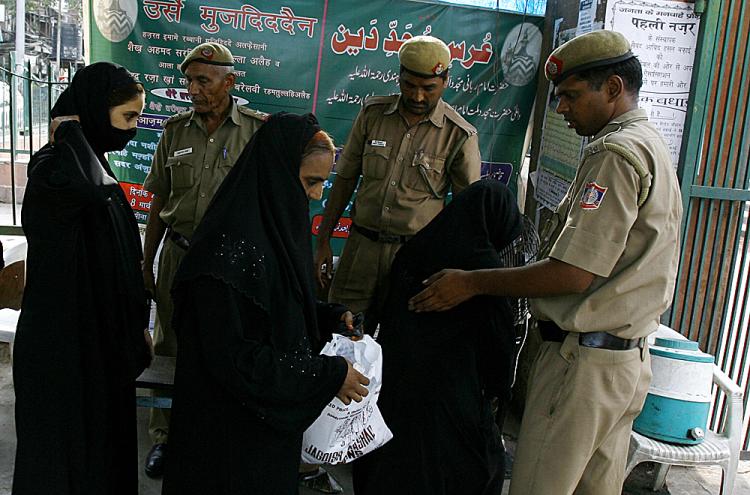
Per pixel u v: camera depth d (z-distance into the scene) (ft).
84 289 5.63
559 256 5.74
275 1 11.83
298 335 5.25
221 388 5.05
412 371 6.58
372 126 9.45
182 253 8.86
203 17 11.82
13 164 13.88
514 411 11.73
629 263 5.90
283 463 5.32
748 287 10.36
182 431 5.19
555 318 6.10
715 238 10.16
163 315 9.07
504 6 12.05
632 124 5.96
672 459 8.65
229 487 5.09
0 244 8.31
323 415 5.71
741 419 8.85
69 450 5.61
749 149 9.80
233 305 4.82
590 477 6.63
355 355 5.85
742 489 9.83
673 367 8.68
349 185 9.95
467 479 6.67
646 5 9.27
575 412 6.11
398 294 6.95
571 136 10.12
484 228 6.77
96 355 5.71
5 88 23.71
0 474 8.96
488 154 12.48
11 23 52.24
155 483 8.95
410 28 12.02
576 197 5.94
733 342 11.13
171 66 11.93
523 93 12.32
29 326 5.56
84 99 5.78
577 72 5.98
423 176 9.18
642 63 9.45
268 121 5.33
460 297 6.31
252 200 5.10
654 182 5.73
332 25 11.95
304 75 12.09
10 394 11.10
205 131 8.96
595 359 6.06
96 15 11.81
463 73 12.18
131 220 6.30
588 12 9.94
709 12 9.27
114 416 5.97
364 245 9.40
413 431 6.54
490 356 6.71
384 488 6.61
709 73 9.46
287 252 5.17
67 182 5.29
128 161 12.28
